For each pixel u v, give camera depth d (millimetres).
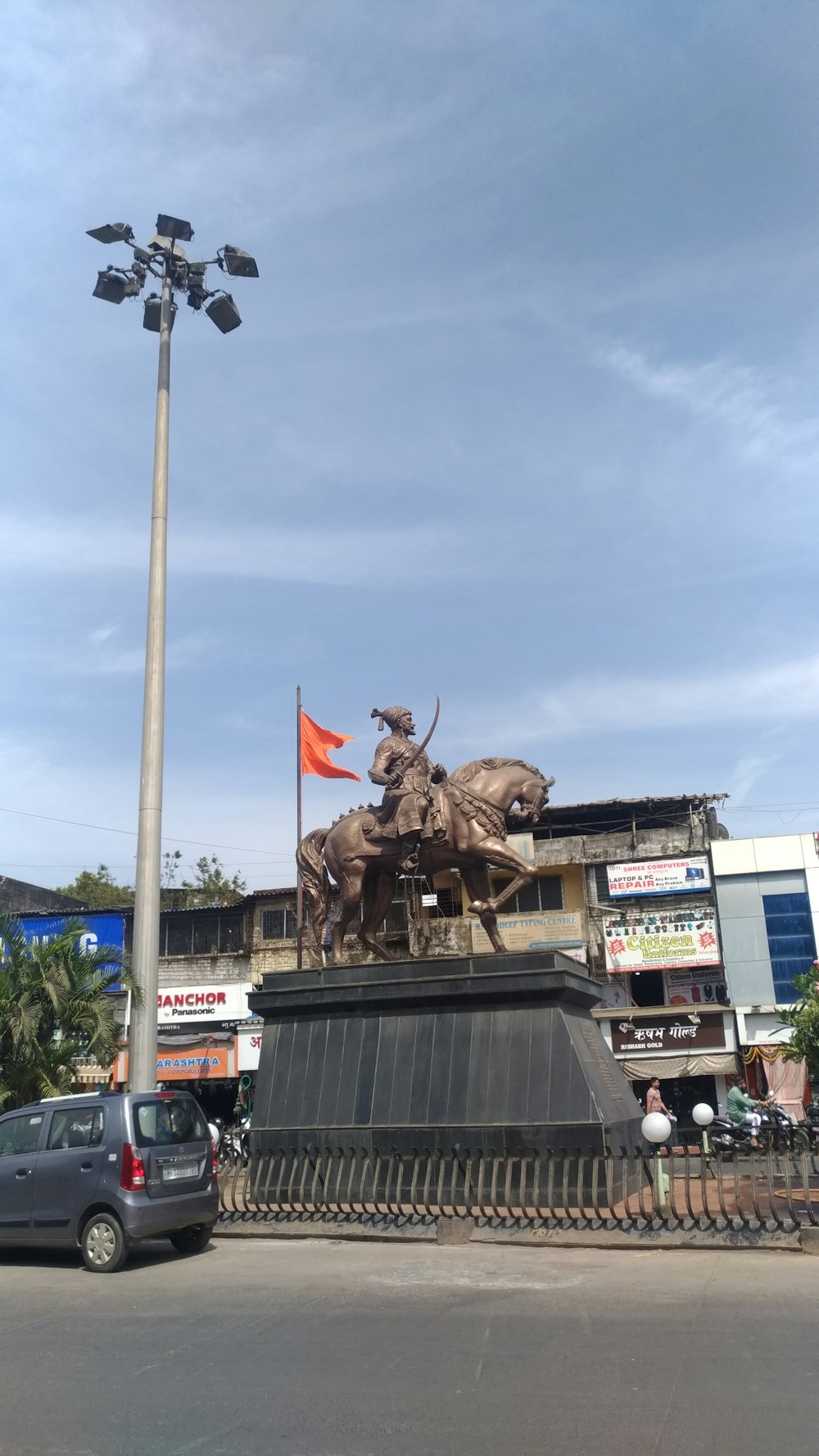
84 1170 9570
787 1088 28453
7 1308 7980
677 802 33000
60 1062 14609
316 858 14797
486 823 13656
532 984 12125
